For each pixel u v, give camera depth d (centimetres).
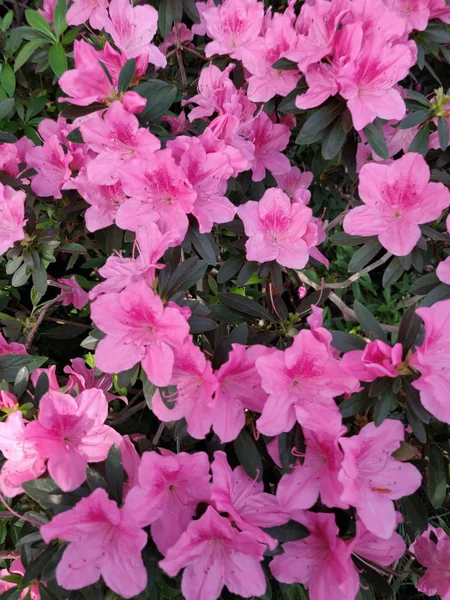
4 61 54
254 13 46
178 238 35
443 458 37
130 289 31
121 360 32
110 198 43
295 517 33
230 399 33
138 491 30
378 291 73
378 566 37
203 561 31
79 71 36
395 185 37
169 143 37
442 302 30
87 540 30
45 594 32
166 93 40
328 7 40
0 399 36
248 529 30
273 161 50
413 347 31
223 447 36
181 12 52
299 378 32
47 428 33
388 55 38
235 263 42
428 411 31
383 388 31
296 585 41
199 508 32
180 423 35
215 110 44
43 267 43
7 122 58
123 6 43
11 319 55
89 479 32
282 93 45
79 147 45
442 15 50
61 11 48
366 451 32
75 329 58
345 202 70
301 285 53
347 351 32
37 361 40
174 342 31
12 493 34
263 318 40
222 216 37
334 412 31
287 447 33
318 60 39
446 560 43
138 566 30
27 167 48
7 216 41
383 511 32
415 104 42
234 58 47
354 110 39
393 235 38
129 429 48
